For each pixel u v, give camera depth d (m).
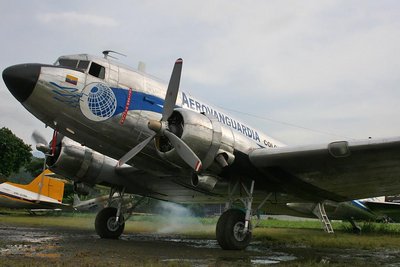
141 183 9.04
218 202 9.80
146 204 17.34
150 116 7.19
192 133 6.17
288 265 5.09
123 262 4.83
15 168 32.69
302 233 13.15
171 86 6.46
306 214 13.49
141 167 7.73
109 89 6.87
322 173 7.24
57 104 6.46
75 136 7.14
